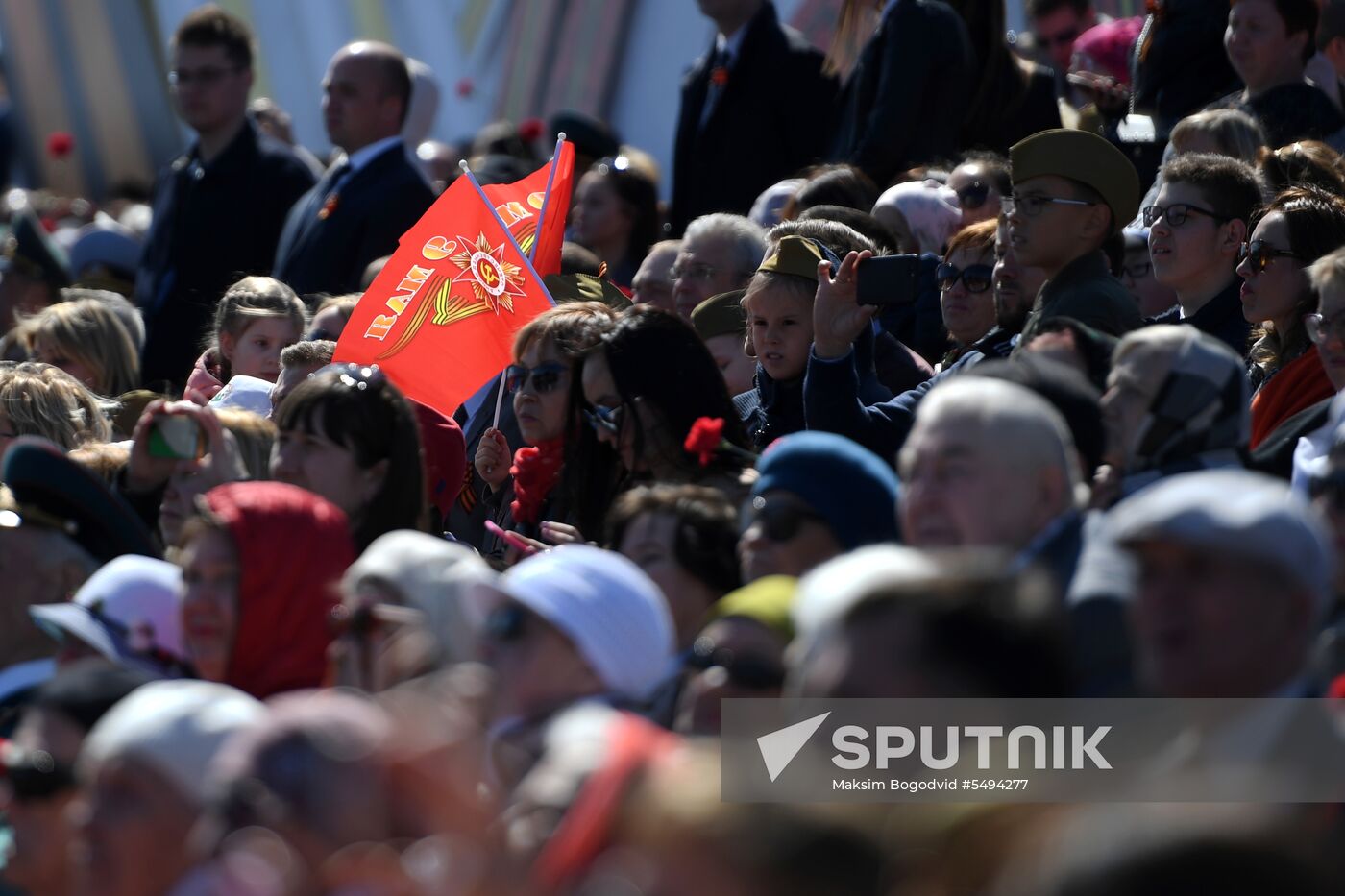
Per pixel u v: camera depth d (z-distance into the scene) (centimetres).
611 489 1778
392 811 866
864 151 2623
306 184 3300
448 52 4325
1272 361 1875
